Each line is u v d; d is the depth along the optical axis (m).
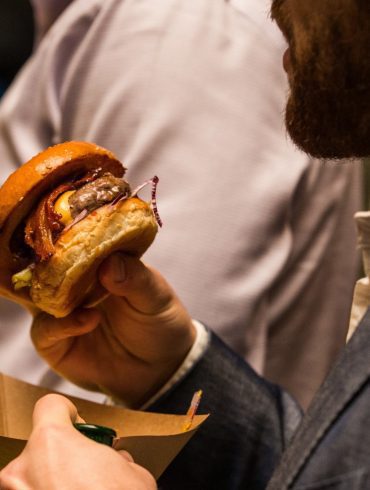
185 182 1.02
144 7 1.07
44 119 1.10
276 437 0.86
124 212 0.72
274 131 1.06
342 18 0.64
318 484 0.58
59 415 0.65
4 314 1.06
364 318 0.62
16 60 1.82
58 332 0.79
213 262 1.01
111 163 0.75
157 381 0.85
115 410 0.77
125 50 1.05
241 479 0.84
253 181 1.04
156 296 0.81
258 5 1.09
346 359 0.61
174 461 0.84
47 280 0.72
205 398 0.84
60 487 0.60
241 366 0.87
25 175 0.72
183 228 1.01
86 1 1.09
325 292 1.14
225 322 1.01
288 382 1.13
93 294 0.78
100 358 0.84
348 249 1.16
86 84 1.06
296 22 0.67
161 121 1.03
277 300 1.10
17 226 0.73
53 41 1.10
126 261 0.76
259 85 1.06
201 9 1.07
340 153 0.68
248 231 1.02
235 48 1.07
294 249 1.11
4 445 0.70
